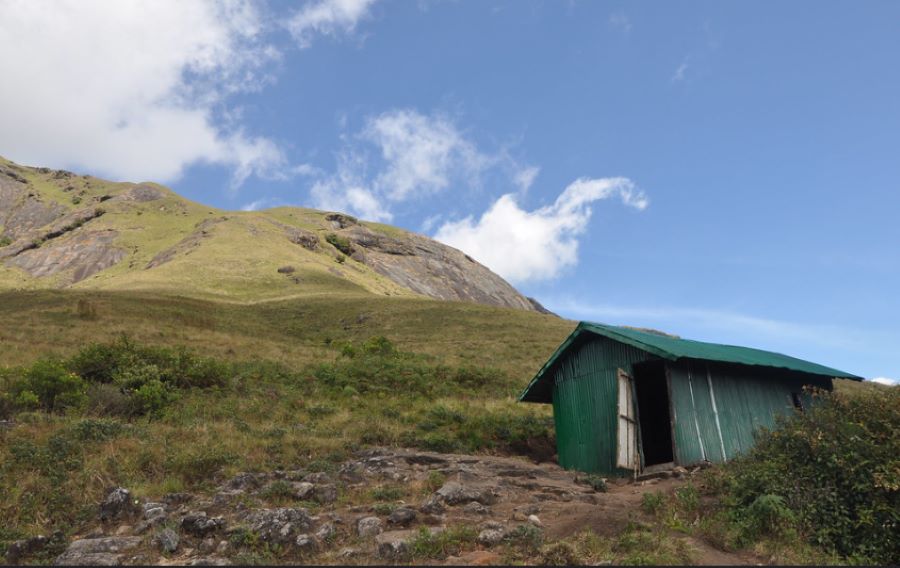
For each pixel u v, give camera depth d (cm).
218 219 12519
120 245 12825
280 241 11788
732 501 851
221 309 6047
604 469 1417
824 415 944
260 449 1300
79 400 1631
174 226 14588
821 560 696
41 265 12000
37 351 2494
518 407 2203
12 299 5188
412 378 2575
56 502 915
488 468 1293
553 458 1742
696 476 1125
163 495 975
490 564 666
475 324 5725
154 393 1766
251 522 811
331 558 716
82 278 11381
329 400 2119
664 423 1573
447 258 16500
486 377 2834
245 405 1875
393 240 15900
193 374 2123
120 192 18162
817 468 853
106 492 976
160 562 718
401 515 835
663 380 1578
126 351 2206
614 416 1434
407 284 13938
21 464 1048
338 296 7744
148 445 1212
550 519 848
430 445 1593
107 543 759
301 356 3209
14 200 18075
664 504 892
